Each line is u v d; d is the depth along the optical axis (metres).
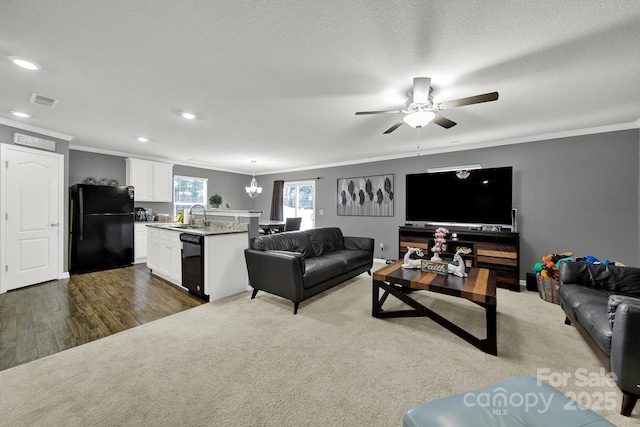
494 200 3.95
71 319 2.60
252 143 4.38
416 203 4.62
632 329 1.37
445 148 4.61
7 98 2.60
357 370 1.81
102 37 1.67
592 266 2.48
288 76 2.15
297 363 1.89
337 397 1.55
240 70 2.06
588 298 2.09
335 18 1.49
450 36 1.64
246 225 3.61
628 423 1.38
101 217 4.52
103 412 1.42
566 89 2.34
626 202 3.31
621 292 2.28
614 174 3.37
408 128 3.51
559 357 1.97
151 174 5.55
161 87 2.35
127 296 3.27
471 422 0.88
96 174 4.96
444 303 3.09
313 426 1.35
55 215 3.87
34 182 3.63
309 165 6.48
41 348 2.06
